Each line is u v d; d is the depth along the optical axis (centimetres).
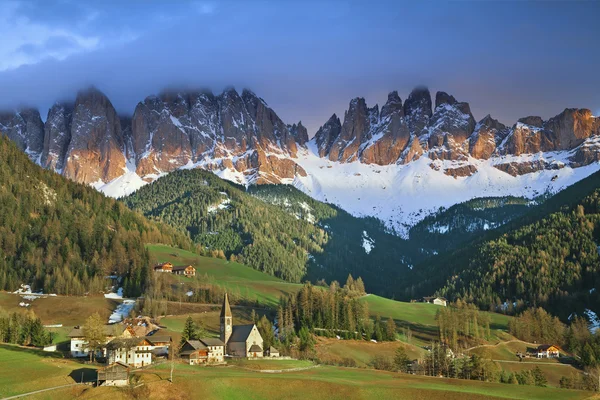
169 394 15025
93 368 17038
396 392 16088
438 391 16200
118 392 14888
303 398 15550
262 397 15500
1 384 15125
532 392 17362
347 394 15800
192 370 17388
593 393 17550
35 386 15200
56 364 17288
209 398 15075
